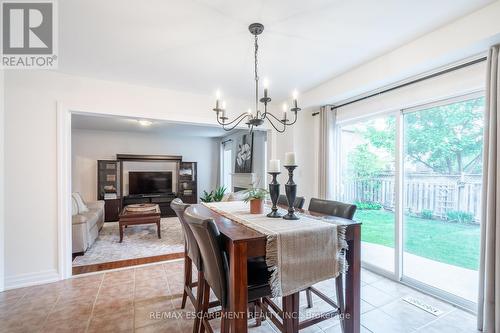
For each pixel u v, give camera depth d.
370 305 2.14
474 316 1.98
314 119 3.73
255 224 1.57
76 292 2.38
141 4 1.57
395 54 2.25
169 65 2.50
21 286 2.47
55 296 2.30
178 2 1.56
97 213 4.39
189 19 1.74
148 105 3.09
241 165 5.85
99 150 6.50
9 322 1.91
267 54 2.29
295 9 1.64
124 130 6.54
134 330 1.82
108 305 2.15
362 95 2.90
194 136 7.53
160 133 7.02
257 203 1.94
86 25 1.80
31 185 2.54
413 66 2.12
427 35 2.00
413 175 2.62
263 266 1.63
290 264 1.38
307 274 1.43
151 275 2.79
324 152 3.40
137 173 6.68
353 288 1.64
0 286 2.38
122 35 1.94
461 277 2.29
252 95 3.48
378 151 3.01
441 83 2.17
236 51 2.22
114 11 1.64
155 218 4.30
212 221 1.27
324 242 1.49
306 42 2.09
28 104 2.53
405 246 2.69
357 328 1.64
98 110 2.82
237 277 1.26
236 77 2.83
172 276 2.77
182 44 2.09
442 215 2.39
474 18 1.72
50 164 2.62
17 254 2.48
